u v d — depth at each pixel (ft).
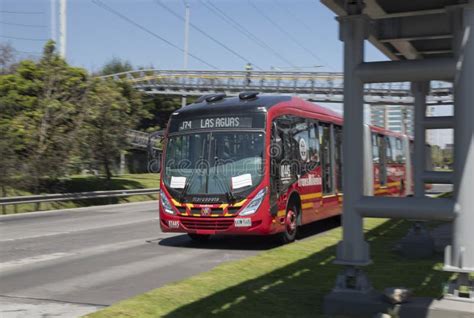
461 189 17.84
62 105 95.71
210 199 36.60
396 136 83.30
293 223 40.52
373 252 33.09
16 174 86.22
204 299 21.09
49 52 100.78
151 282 26.13
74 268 29.99
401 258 30.86
